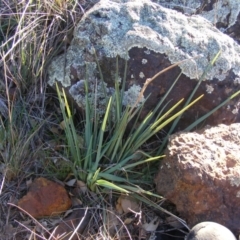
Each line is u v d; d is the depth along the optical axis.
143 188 1.32
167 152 1.25
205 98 1.36
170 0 1.59
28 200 1.26
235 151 1.25
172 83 1.34
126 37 1.33
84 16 1.40
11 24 1.52
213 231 1.12
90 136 1.30
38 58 1.43
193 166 1.20
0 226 1.25
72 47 1.40
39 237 1.23
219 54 1.36
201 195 1.20
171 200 1.25
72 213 1.27
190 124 1.38
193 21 1.42
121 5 1.39
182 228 1.27
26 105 1.43
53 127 1.41
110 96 1.35
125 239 1.25
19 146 1.33
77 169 1.31
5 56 1.36
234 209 1.21
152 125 1.29
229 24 1.59
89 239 1.23
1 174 1.33
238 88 1.38
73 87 1.38
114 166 1.29
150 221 1.28
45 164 1.34
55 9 1.49
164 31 1.36
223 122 1.39
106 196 1.30
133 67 1.33
